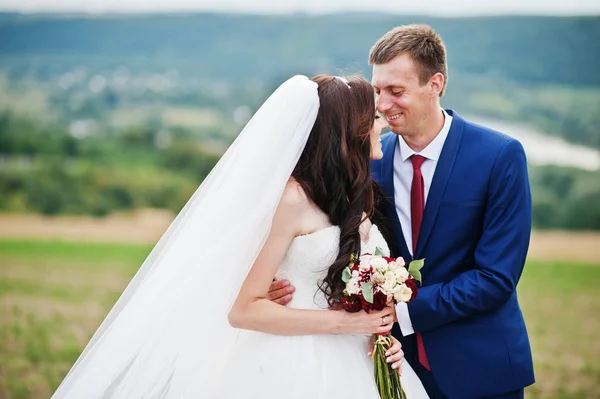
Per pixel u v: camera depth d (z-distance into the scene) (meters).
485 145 2.90
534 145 19.42
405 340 3.03
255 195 2.53
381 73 2.85
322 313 2.58
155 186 20.17
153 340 2.57
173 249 2.60
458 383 2.92
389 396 2.66
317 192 2.62
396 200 3.02
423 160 2.96
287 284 2.64
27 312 8.28
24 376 5.60
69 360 6.12
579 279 10.56
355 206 2.65
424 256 2.95
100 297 9.29
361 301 2.49
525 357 2.96
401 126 2.89
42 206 19.12
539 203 16.44
